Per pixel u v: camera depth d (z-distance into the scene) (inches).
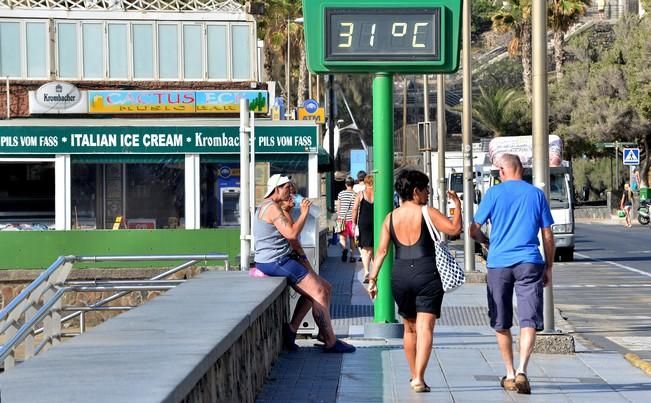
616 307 1328.7
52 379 355.3
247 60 1977.1
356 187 2025.1
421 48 948.6
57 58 1942.7
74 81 1936.5
